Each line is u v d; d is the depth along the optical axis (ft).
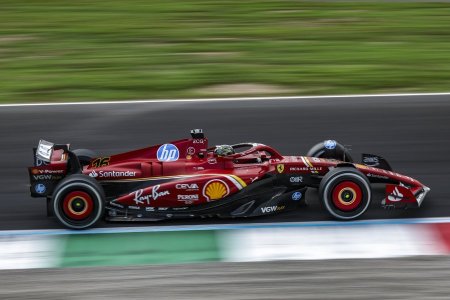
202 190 106.93
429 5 287.07
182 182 107.04
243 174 108.88
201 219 107.55
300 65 205.98
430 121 153.99
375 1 294.66
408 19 264.11
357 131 148.56
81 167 108.99
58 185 102.47
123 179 108.37
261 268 87.97
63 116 159.63
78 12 277.03
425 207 110.32
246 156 111.86
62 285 83.51
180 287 82.17
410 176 124.36
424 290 80.33
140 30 249.14
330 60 211.41
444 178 122.93
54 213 102.47
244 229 102.63
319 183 109.40
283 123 153.28
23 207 112.47
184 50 223.92
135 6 286.25
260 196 107.55
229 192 107.55
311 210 110.22
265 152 115.85
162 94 177.78
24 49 226.79
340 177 103.86
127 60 213.05
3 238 100.27
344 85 184.75
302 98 171.42
